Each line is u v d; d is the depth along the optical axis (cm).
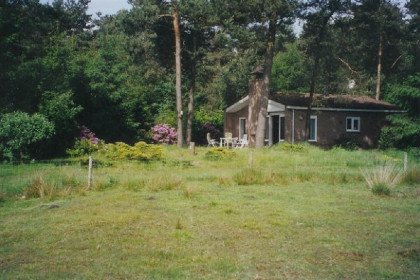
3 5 2258
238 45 2805
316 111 3173
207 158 2130
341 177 1491
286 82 4616
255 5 2564
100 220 883
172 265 618
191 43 3675
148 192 1238
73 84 2569
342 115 3266
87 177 1402
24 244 721
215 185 1381
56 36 2645
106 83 2750
